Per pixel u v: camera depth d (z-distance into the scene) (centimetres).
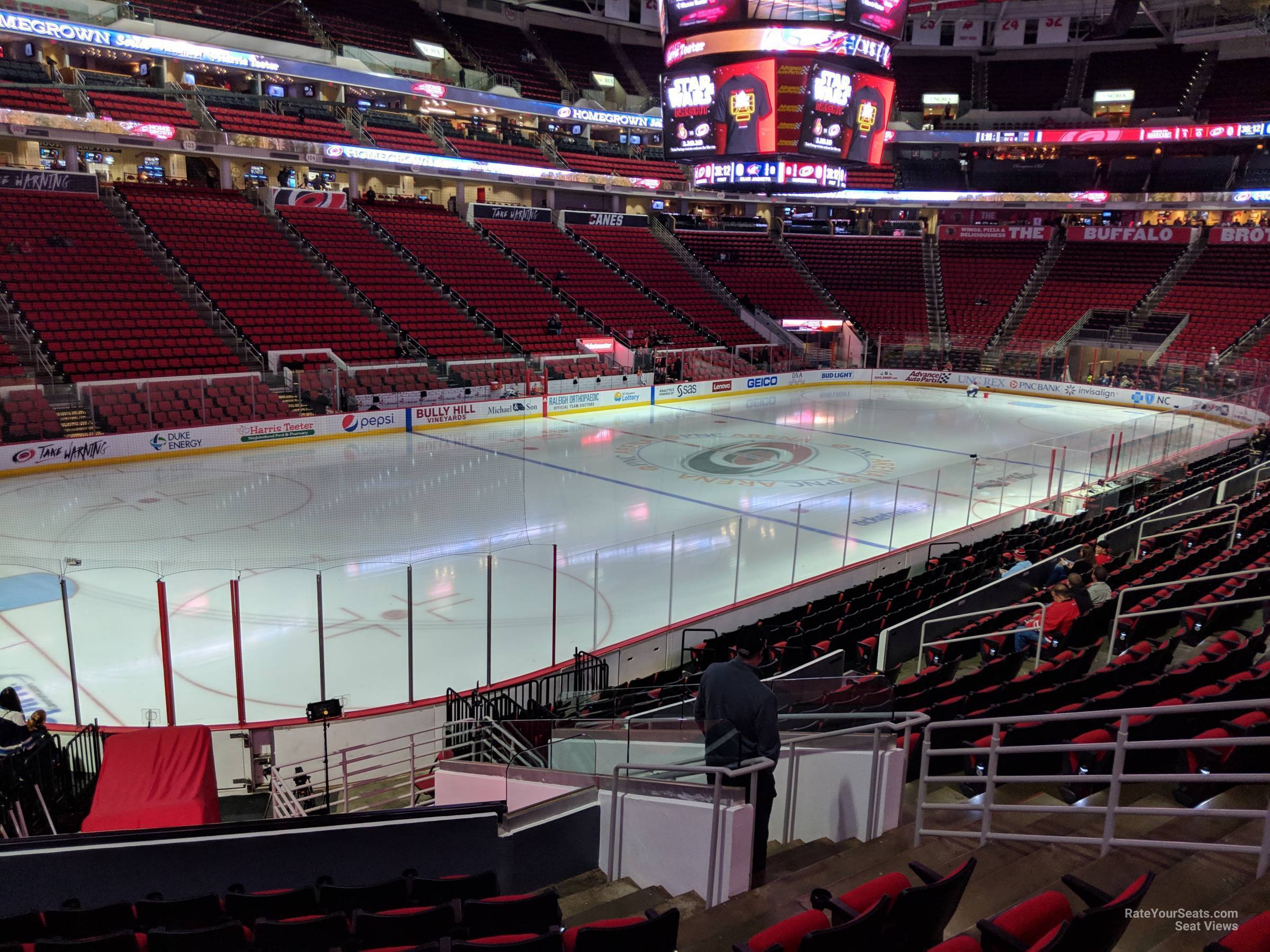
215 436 2506
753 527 1848
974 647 1113
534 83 4741
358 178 4284
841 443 2800
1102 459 2025
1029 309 4450
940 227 4988
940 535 1802
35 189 2959
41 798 781
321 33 4106
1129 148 4903
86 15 3328
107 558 1614
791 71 2519
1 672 1179
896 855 578
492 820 604
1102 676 801
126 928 508
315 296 3225
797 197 4850
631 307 4072
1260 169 4462
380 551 1691
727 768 532
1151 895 439
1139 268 4475
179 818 701
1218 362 3459
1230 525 1341
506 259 4012
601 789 624
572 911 552
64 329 2612
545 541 1777
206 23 3797
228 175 3697
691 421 3175
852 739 618
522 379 3175
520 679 1194
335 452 2559
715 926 486
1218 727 627
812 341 4447
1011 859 538
